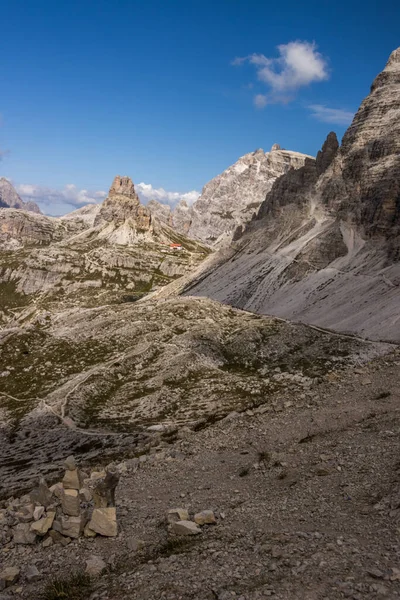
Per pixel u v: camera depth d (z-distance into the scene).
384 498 21.25
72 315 180.62
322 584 14.77
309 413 38.81
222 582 15.93
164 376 115.31
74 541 21.48
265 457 31.00
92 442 81.06
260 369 124.69
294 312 196.38
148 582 16.78
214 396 102.19
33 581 18.45
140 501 26.72
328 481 25.16
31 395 110.44
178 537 20.58
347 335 147.50
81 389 107.56
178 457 35.44
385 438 29.95
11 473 68.19
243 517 22.09
